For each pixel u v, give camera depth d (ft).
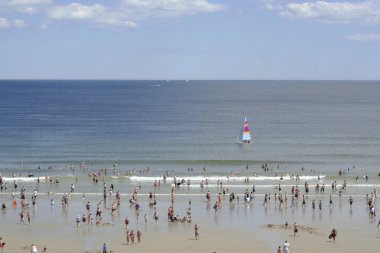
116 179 287.69
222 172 313.73
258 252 165.99
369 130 555.69
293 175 302.45
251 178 290.56
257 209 224.94
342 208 227.61
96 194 250.78
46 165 336.90
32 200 232.73
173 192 253.85
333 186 266.36
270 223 201.87
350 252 166.09
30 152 392.68
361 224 200.95
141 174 304.09
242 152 403.75
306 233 187.52
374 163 358.02
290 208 226.99
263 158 374.63
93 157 372.17
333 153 401.08
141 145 433.07
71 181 282.15
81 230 190.70
